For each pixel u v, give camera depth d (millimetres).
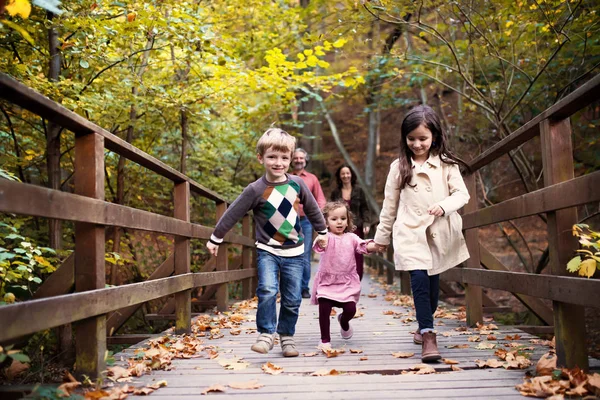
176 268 4473
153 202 7898
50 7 2295
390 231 3818
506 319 8352
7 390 2408
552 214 2945
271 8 8758
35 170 6176
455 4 6078
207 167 8914
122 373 2928
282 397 2580
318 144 15312
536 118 3117
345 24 6469
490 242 14164
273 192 3582
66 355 4352
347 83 7707
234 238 6531
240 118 8344
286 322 3666
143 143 7121
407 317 5551
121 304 2977
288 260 3648
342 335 4293
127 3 4941
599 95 2516
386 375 3020
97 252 2756
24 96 2102
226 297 6152
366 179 16766
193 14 5617
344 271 3979
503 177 12953
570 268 2652
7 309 1945
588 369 2840
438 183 3605
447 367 3186
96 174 2758
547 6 5492
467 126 9398
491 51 6785
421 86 9086
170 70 6984
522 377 2904
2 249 3395
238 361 3469
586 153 7562
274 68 6938
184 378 2996
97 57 5008
